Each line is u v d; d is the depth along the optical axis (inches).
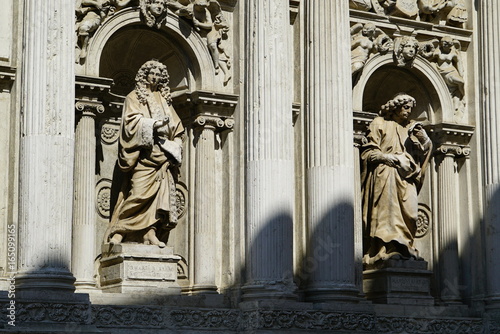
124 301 1169.4
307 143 1284.4
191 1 1275.8
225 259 1251.8
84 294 1096.8
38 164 1096.8
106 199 1246.3
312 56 1290.6
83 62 1205.1
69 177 1109.7
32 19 1120.8
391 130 1366.9
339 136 1269.7
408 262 1341.0
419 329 1316.4
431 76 1414.9
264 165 1221.1
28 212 1091.9
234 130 1270.9
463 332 1347.2
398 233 1344.7
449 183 1406.3
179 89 1290.6
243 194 1245.1
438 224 1406.3
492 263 1375.5
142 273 1190.3
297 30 1315.2
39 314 1069.8
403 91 1437.0
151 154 1206.3
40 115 1104.2
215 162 1270.9
